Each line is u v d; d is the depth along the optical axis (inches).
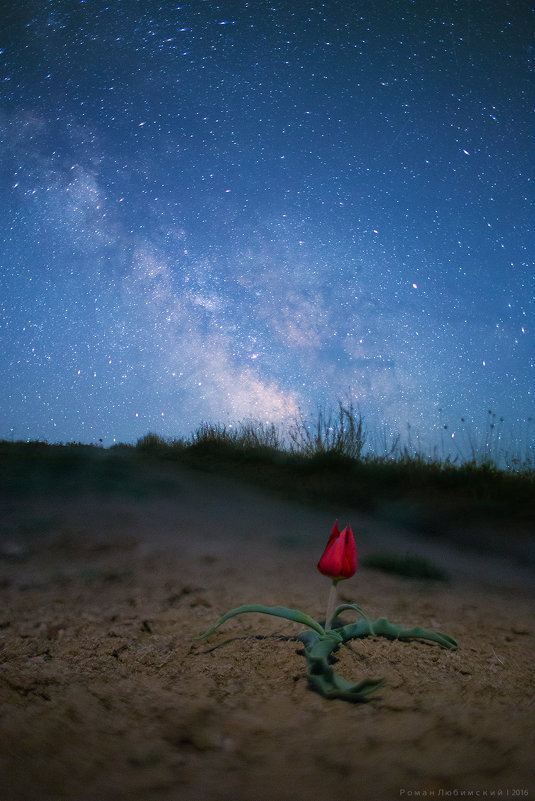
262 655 15.3
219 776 9.4
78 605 18.8
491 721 11.6
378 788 9.0
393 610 19.6
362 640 16.6
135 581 21.6
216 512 36.6
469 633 17.6
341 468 56.4
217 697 12.8
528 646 16.6
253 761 9.9
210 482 50.1
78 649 15.2
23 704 11.7
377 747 10.5
